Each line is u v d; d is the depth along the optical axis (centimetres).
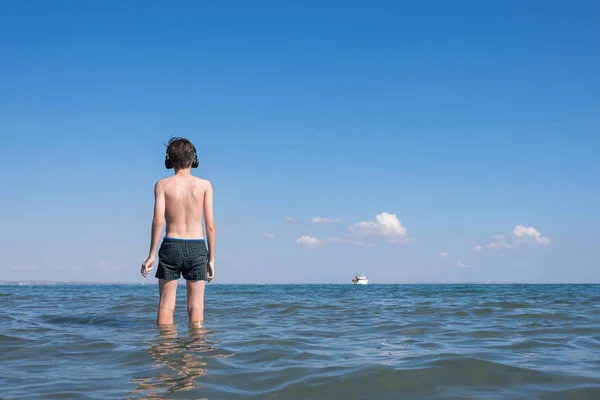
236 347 445
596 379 321
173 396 279
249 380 316
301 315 818
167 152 632
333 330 600
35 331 570
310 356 402
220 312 865
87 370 349
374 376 324
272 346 454
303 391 291
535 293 1836
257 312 873
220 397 277
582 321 711
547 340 511
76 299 1290
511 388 299
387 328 624
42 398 275
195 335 530
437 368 347
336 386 302
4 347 451
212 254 642
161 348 438
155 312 850
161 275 616
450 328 625
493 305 1070
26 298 1355
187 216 617
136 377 325
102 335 530
